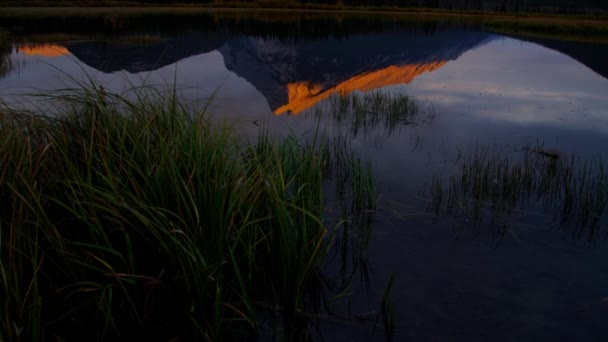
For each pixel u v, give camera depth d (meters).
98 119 3.89
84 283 3.07
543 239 4.55
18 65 14.49
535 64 18.58
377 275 3.95
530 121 9.12
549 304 3.56
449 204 5.30
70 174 3.56
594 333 3.24
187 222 3.53
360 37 33.75
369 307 3.52
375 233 4.68
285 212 3.51
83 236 3.41
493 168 6.34
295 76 16.83
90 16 41.50
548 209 5.20
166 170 3.49
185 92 10.13
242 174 3.97
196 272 3.14
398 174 6.23
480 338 3.19
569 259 4.20
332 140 7.70
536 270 4.02
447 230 4.74
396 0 87.69
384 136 8.03
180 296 3.41
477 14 76.19
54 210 3.48
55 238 3.18
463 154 7.07
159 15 47.81
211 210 3.42
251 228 3.84
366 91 12.44
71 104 4.09
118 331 3.13
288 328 3.27
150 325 3.20
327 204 5.30
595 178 5.92
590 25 39.22
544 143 7.62
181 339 3.09
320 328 3.28
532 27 40.47
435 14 73.31
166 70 15.12
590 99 11.41
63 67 14.48
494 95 11.84
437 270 4.02
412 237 4.61
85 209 3.37
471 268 4.05
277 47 25.88
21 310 2.76
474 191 5.60
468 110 10.06
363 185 5.22
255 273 3.76
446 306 3.53
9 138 3.36
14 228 2.92
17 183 3.22
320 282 3.84
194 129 3.94
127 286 3.34
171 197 3.53
